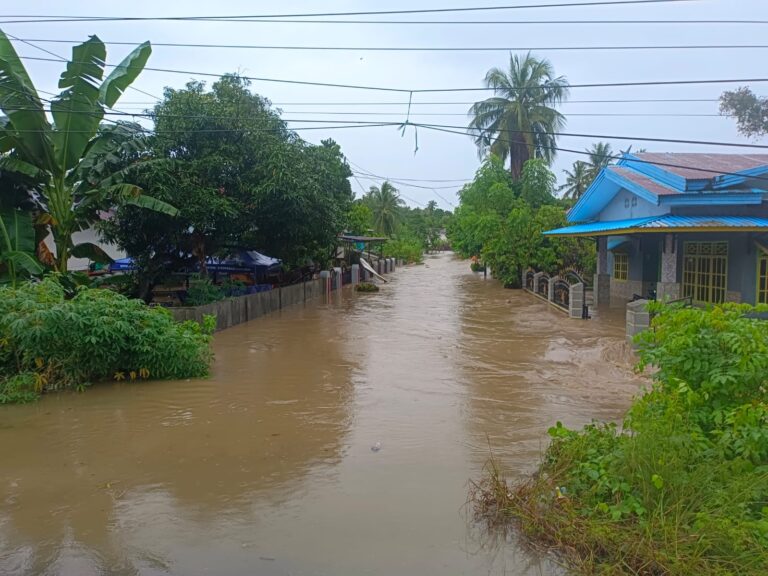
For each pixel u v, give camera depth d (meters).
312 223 18.14
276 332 14.71
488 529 4.49
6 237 11.52
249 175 16.14
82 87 11.46
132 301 9.53
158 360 9.28
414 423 7.23
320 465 5.86
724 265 15.58
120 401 8.20
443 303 21.78
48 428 7.06
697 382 5.18
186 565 4.02
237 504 4.98
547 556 4.10
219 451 6.27
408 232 69.19
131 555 4.16
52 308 8.45
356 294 25.69
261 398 8.40
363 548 4.24
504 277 27.89
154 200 13.03
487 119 35.94
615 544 3.97
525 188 32.88
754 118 23.67
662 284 14.66
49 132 11.55
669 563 3.69
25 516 4.77
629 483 4.45
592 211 20.33
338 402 8.20
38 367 8.74
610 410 7.77
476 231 29.48
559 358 11.24
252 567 3.99
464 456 6.09
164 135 15.28
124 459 6.04
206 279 16.61
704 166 16.30
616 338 13.30
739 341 4.88
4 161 11.60
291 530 4.52
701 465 4.35
